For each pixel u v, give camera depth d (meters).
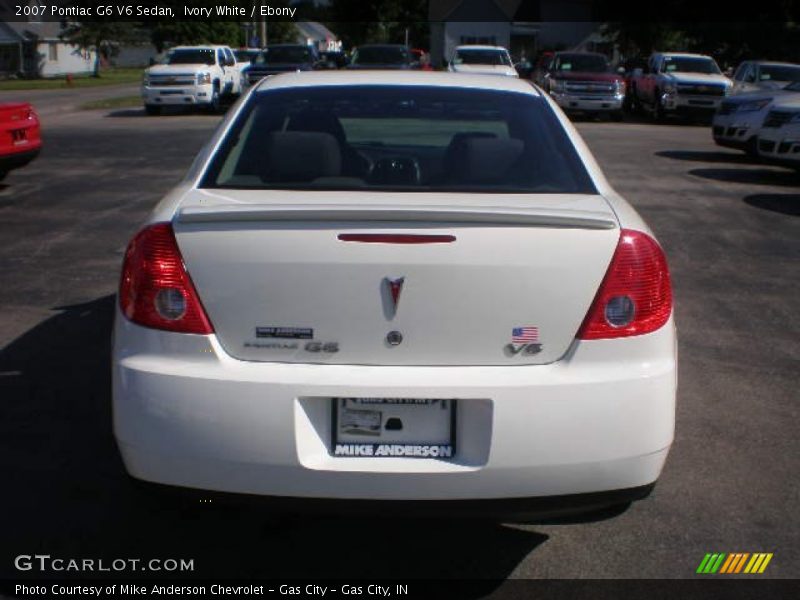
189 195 3.41
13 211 10.22
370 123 4.00
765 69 22.73
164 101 25.42
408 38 59.69
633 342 3.02
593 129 22.36
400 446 2.96
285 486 2.95
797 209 10.92
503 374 2.96
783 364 5.66
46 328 6.09
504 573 3.43
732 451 4.45
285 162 3.70
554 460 2.95
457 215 2.95
